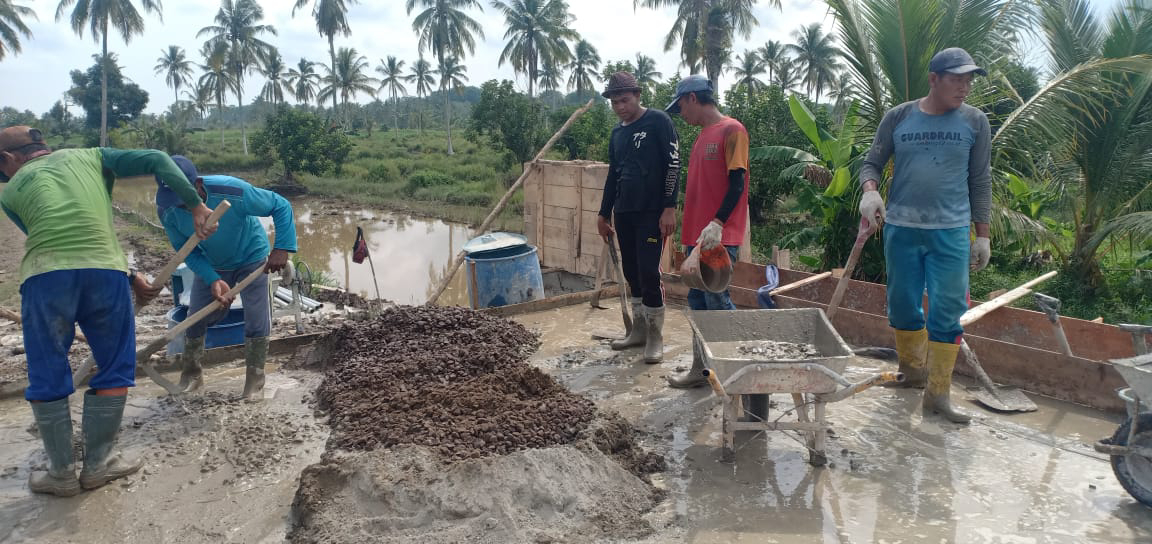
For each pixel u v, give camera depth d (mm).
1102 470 3840
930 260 4535
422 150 56500
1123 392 3459
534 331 6828
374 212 27141
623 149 5516
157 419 4754
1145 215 8477
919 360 5051
